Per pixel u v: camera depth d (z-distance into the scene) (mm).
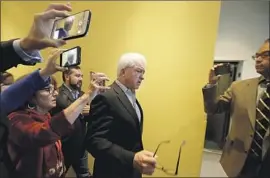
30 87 528
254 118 1081
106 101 908
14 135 656
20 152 688
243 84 1164
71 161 997
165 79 1887
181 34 1858
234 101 1205
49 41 450
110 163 889
